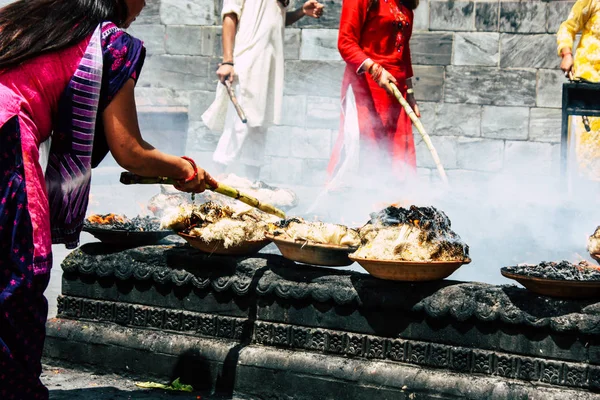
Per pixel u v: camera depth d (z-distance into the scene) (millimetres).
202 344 3461
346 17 5473
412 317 3119
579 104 6109
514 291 2977
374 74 5371
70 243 2812
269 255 3521
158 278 3531
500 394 2920
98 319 3697
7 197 2439
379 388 3115
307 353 3291
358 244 3311
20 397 2502
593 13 6793
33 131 2525
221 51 9711
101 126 2768
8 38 2535
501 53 8844
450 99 9000
